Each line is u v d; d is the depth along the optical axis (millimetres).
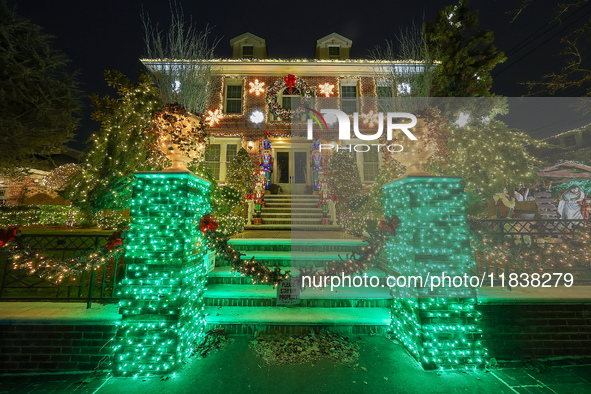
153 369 2646
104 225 8453
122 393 2414
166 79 3752
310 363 2773
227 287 4035
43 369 2812
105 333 2893
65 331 2889
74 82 11273
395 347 3127
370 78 12742
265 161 12172
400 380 2574
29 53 10234
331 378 2562
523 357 3059
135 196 2973
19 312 3008
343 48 13594
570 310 3215
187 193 3016
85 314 2975
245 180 9992
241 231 7309
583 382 2633
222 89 12547
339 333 3340
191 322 3074
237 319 3332
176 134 3152
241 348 3039
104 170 4562
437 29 9656
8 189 13102
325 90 12688
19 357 2836
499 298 3166
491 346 3074
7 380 2668
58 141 11281
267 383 2488
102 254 2977
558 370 2854
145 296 2820
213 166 12398
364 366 2760
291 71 12727
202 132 3445
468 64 9477
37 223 10109
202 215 3598
